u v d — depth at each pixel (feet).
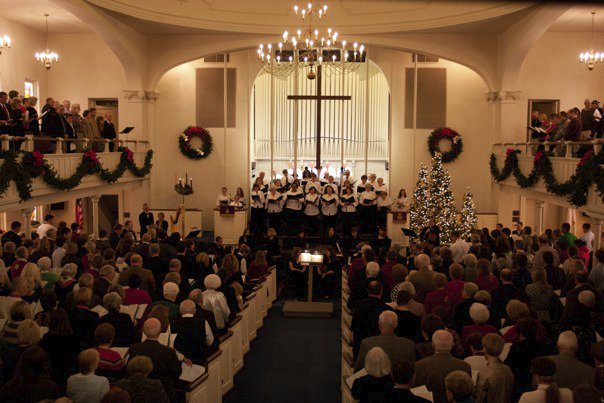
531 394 16.80
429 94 74.90
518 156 60.59
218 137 76.43
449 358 18.75
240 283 37.24
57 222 77.25
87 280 26.68
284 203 68.85
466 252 41.68
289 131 77.97
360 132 77.66
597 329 24.80
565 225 47.80
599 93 72.18
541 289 27.94
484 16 60.23
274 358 36.65
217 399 27.61
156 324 21.02
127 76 69.15
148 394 16.90
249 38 68.95
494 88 69.05
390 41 67.97
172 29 67.05
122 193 74.02
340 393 31.22
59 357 21.44
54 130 48.47
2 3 60.29
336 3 67.46
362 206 68.33
